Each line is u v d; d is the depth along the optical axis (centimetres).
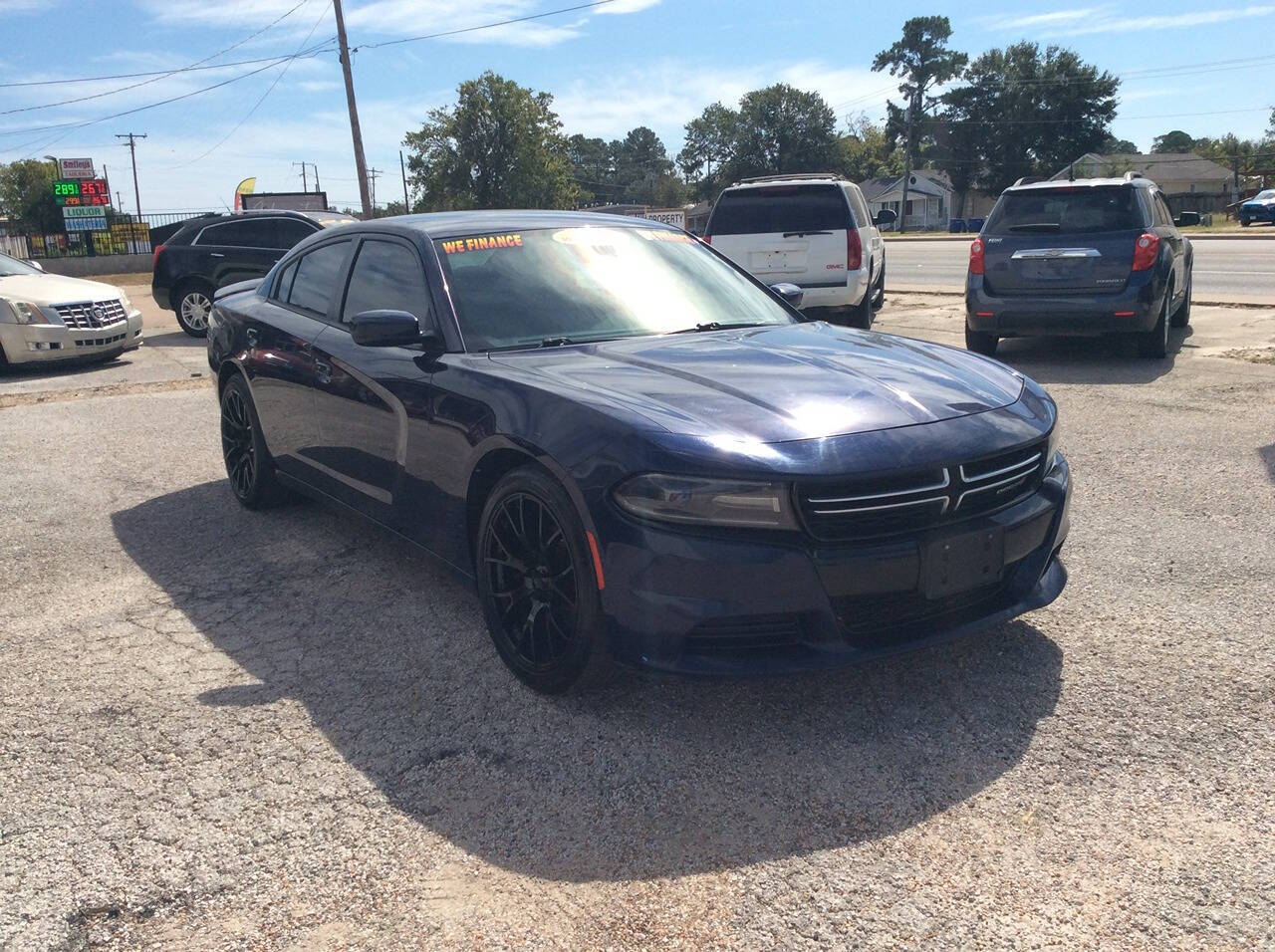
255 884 236
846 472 274
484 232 420
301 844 251
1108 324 866
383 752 293
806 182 1134
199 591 425
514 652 329
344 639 372
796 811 259
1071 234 873
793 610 275
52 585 435
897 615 291
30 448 696
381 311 361
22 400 885
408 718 312
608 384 319
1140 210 865
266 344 483
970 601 308
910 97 9294
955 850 241
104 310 1079
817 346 373
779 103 10600
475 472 338
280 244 1325
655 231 470
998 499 306
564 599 308
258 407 498
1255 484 524
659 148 16025
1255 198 4856
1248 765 273
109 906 229
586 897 229
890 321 1262
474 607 400
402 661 353
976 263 912
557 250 423
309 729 307
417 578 434
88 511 545
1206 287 1529
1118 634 354
